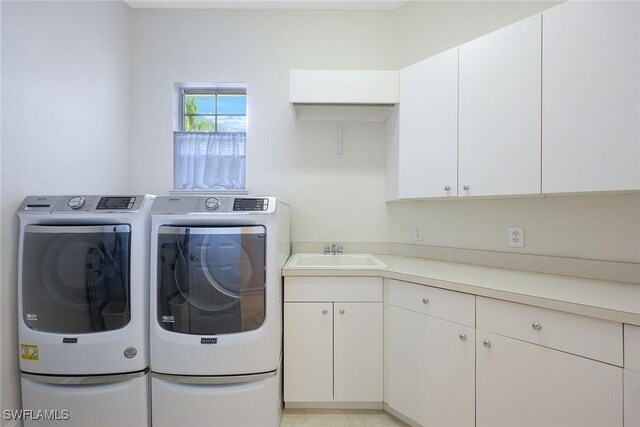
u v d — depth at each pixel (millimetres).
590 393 925
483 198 1638
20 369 1255
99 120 1806
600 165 1066
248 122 2166
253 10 2168
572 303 948
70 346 1232
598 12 1063
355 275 1524
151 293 1265
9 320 1234
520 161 1259
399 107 1752
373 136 2162
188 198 1292
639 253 1208
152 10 2164
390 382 1496
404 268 1568
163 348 1258
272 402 1303
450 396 1255
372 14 2146
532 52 1222
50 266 1244
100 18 1814
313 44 2156
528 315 1047
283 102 2164
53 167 1458
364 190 2158
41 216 1236
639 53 991
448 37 1881
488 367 1145
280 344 1490
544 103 1190
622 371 873
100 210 1247
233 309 1267
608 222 1281
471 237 1738
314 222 2162
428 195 1581
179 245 1254
